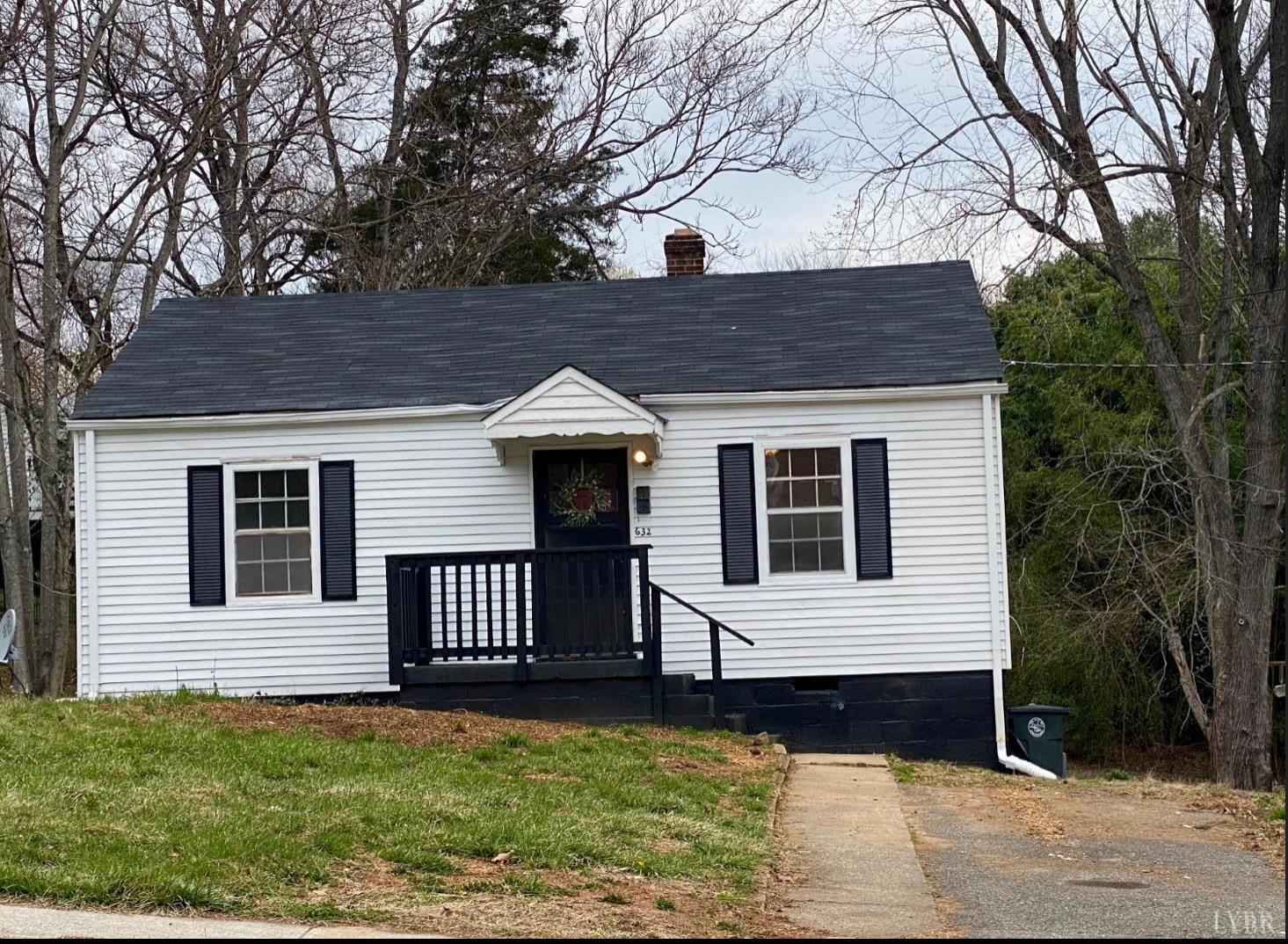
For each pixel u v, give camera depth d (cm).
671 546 1652
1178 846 1084
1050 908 871
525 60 3325
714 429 1658
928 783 1370
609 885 853
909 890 907
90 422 1669
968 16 1881
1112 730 2339
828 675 1630
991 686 1616
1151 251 2191
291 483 1691
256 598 1675
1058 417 2400
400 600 1580
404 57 3078
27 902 731
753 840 1015
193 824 885
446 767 1159
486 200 3048
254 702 1477
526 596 1600
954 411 1631
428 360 1781
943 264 1919
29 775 998
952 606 1622
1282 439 1922
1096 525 2298
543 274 3366
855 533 1634
